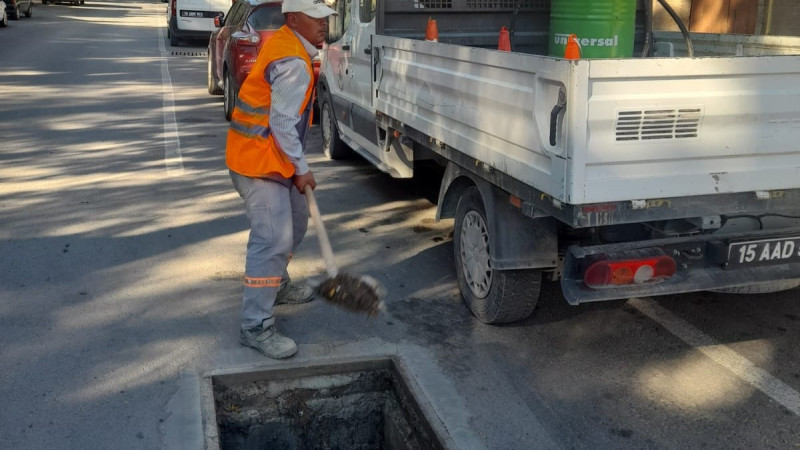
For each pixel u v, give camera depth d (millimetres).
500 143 4086
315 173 8305
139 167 8352
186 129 10367
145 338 4469
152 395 3869
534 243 4281
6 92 12930
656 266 3832
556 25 5648
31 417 3666
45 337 4453
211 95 13320
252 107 4062
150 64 17641
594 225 3570
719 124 3639
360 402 4289
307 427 4219
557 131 3520
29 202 7016
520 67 3779
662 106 3510
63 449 3436
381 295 4090
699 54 6359
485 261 4641
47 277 5332
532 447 3572
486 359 4328
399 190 7695
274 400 4129
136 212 6809
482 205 4605
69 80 14609
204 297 5062
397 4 6262
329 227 6547
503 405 3889
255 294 4234
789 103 3725
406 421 4047
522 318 4652
